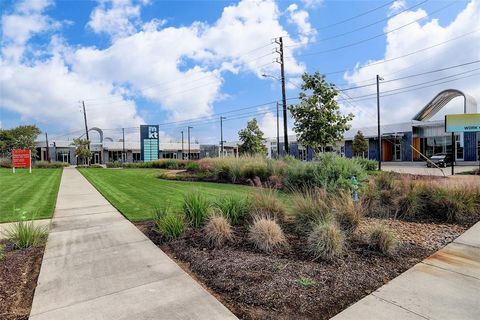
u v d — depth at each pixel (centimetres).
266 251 441
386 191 752
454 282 346
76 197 1042
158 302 308
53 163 3931
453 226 596
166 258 435
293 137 4759
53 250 473
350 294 321
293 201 586
